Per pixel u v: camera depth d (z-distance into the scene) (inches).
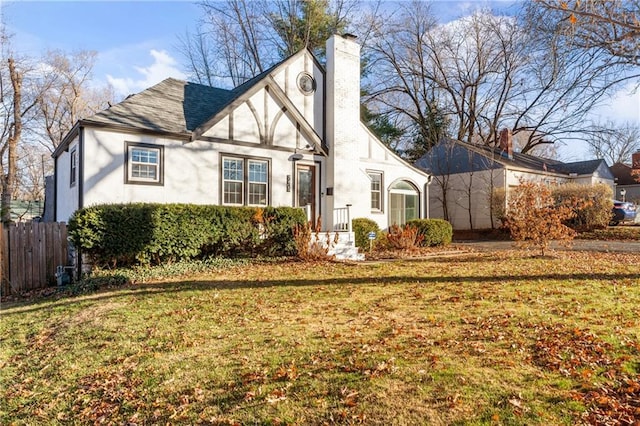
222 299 265.3
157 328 209.8
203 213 412.2
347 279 324.5
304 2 1005.8
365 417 113.6
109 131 423.5
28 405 142.2
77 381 156.3
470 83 1150.3
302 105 580.1
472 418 111.1
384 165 687.1
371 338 178.2
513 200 514.3
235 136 506.3
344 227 568.1
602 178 1061.1
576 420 109.4
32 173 1360.7
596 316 206.5
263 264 418.9
